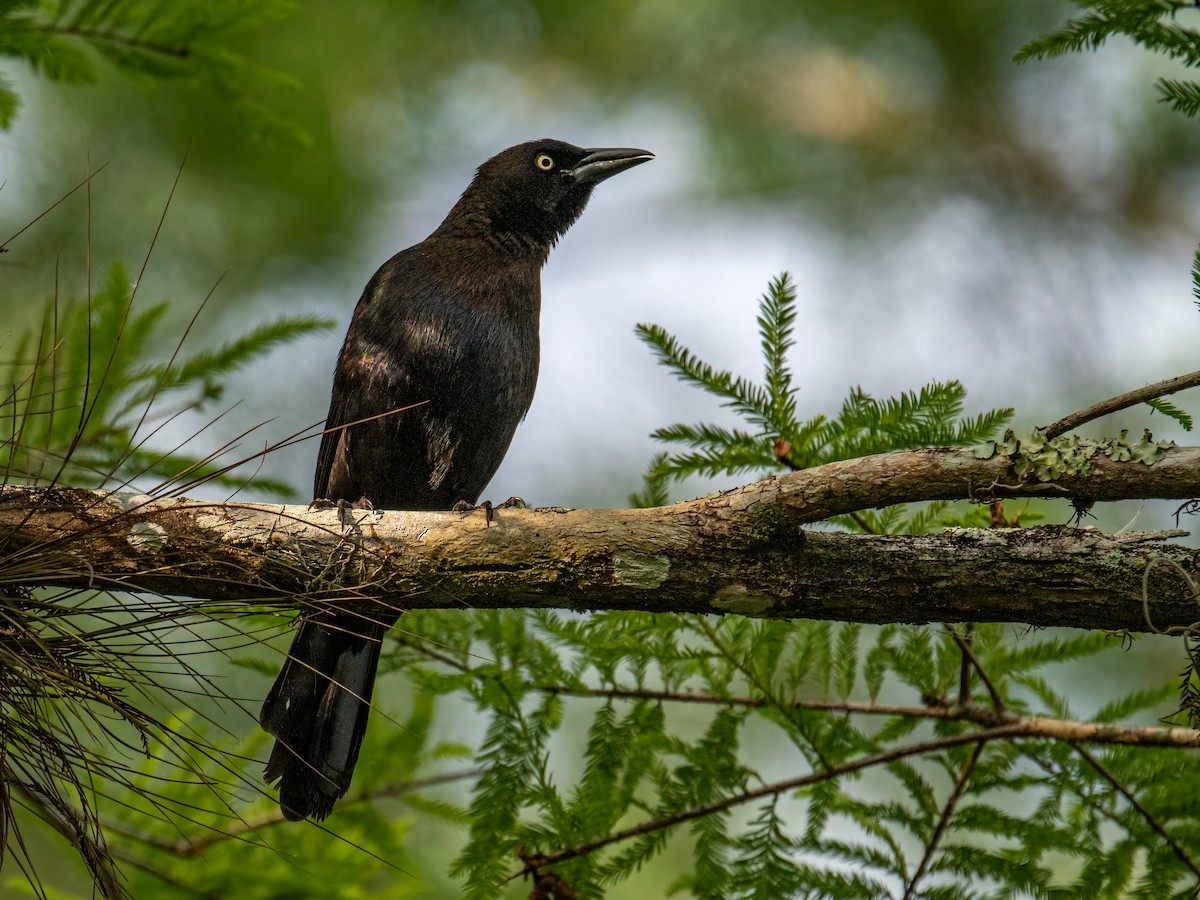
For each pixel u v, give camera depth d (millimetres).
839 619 8000
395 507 11719
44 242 17312
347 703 9648
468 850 9391
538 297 12219
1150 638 13742
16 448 8164
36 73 9539
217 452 7836
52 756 7176
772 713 9812
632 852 9516
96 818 7273
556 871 9391
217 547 8000
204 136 18031
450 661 10086
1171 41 8898
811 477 7723
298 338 10195
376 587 8086
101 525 7488
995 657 9891
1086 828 9500
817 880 9242
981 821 9445
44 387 9133
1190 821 9297
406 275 11523
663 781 9961
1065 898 9266
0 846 6938
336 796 9461
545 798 9562
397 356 11203
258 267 18625
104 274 10086
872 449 9422
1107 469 7297
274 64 18109
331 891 10289
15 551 7691
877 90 20266
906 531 10023
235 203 18578
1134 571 7520
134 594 7961
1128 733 9094
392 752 10742
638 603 8055
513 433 11875
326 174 18625
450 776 10602
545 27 19750
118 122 17969
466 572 8062
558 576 7996
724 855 9430
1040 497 7543
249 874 10180
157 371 9680
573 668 10008
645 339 9680
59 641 7121
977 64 20094
